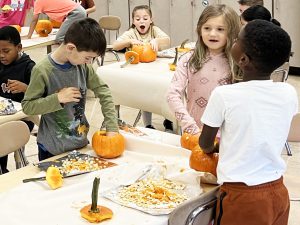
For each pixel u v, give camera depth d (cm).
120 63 396
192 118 240
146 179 189
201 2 679
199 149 190
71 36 201
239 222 166
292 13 603
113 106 232
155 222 159
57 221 160
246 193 162
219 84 247
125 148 222
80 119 228
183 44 438
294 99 171
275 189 166
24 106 213
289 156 390
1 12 599
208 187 186
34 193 178
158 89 353
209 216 178
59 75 215
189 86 257
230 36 240
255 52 161
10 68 320
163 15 724
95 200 162
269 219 165
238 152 164
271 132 164
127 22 768
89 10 640
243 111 162
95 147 214
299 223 288
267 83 166
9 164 370
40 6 510
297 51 615
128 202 172
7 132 236
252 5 421
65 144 222
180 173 189
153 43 406
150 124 423
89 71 230
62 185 186
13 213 165
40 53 779
